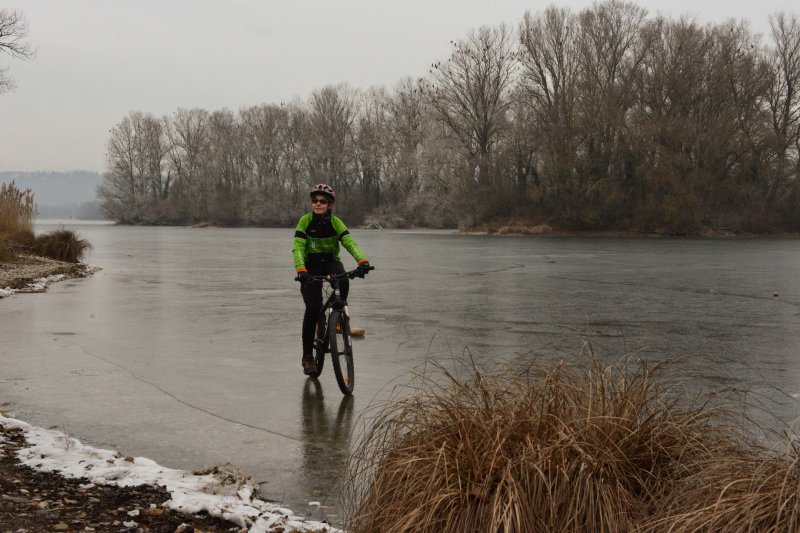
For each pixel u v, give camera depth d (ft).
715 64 182.60
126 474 12.91
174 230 269.44
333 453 14.94
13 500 11.35
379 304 40.50
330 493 12.75
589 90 185.16
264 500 12.40
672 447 10.80
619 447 10.53
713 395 13.15
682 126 177.47
